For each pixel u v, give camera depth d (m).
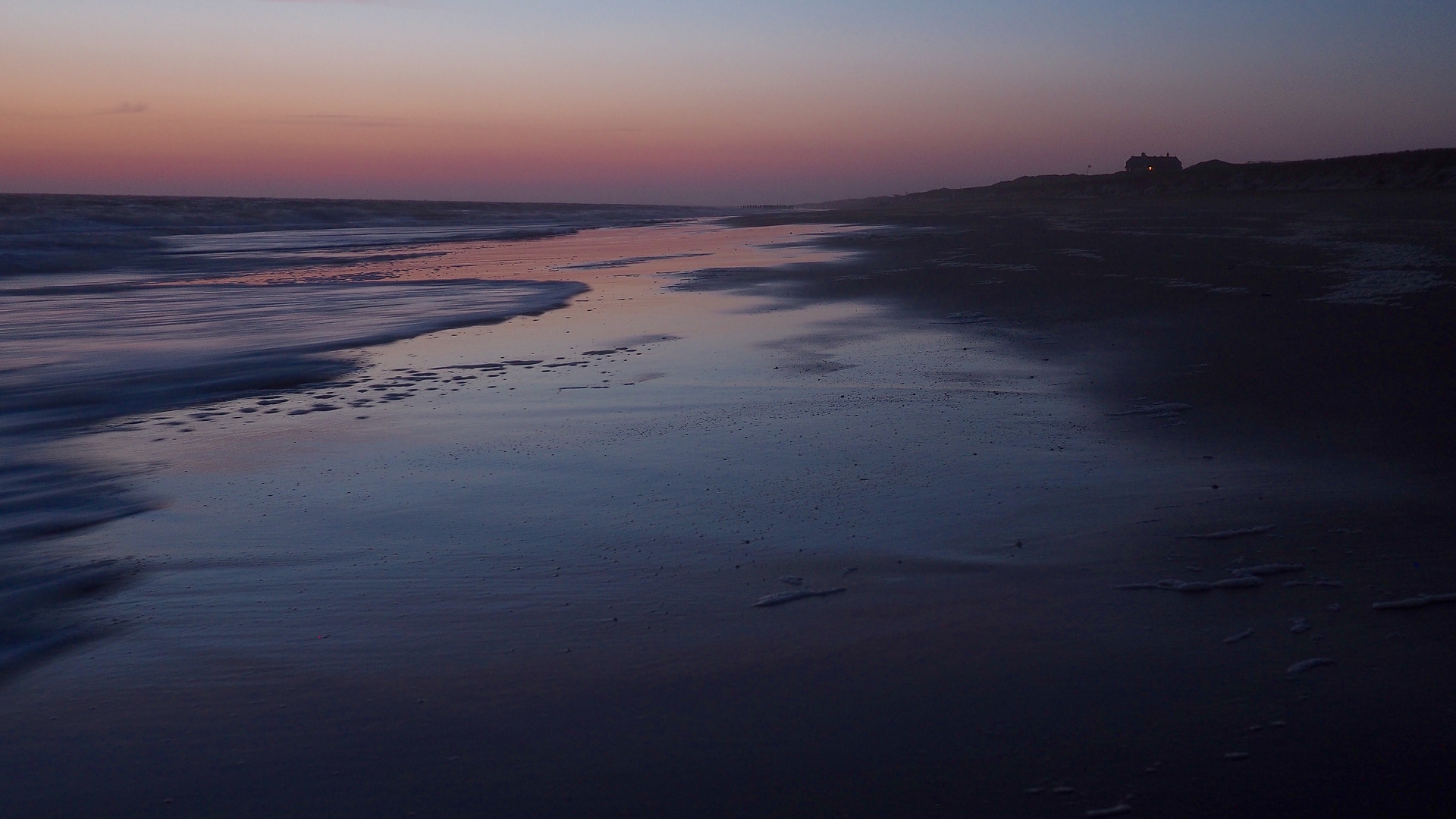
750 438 5.84
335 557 4.12
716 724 2.69
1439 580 3.41
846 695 2.83
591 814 2.30
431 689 2.94
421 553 4.13
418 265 20.14
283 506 4.82
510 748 2.60
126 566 4.05
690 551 4.05
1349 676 2.79
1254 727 2.55
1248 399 6.23
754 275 16.19
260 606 3.62
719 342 9.42
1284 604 3.30
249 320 11.38
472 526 4.45
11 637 3.40
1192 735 2.53
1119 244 18.83
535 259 21.83
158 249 25.09
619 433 6.07
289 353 9.21
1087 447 5.38
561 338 9.89
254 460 5.68
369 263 20.78
